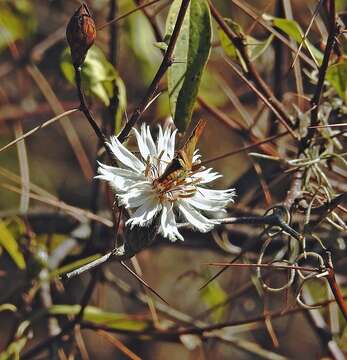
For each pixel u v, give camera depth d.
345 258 0.70
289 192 0.56
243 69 0.61
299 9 0.69
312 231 0.58
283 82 0.65
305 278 0.55
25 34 0.73
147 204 0.50
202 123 0.50
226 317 0.72
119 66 0.78
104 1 0.73
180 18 0.51
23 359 0.63
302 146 0.58
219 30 0.61
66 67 0.59
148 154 0.51
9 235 0.65
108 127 0.60
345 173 0.64
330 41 0.56
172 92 0.54
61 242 0.68
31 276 0.65
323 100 0.61
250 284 0.67
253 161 0.64
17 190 0.66
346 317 0.54
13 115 0.77
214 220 0.51
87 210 0.70
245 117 0.67
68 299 0.75
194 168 0.51
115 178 0.50
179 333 0.63
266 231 0.56
